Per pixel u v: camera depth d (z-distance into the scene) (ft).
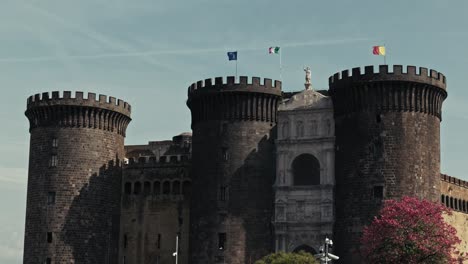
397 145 350.64
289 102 384.27
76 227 385.91
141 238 407.85
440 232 314.55
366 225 346.74
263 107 380.37
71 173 389.80
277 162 378.53
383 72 354.74
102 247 393.50
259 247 368.48
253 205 371.35
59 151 391.45
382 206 345.92
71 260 382.01
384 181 347.97
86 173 392.47
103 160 399.44
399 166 348.38
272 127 382.22
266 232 370.94
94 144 396.78
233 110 378.53
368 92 357.00
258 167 374.84
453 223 402.52
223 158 375.86
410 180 347.77
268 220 372.79
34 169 394.73
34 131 400.06
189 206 403.13
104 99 400.67
